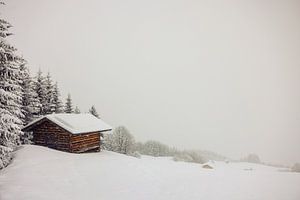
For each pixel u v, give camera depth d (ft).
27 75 115.34
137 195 50.55
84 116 110.22
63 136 93.30
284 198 52.60
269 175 81.56
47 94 135.64
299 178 76.79
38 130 98.27
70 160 76.43
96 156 89.10
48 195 46.85
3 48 62.03
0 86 62.13
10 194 45.65
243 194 54.13
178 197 50.39
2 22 63.57
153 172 72.13
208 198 50.44
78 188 52.39
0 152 61.26
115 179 60.85
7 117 60.59
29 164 65.72
